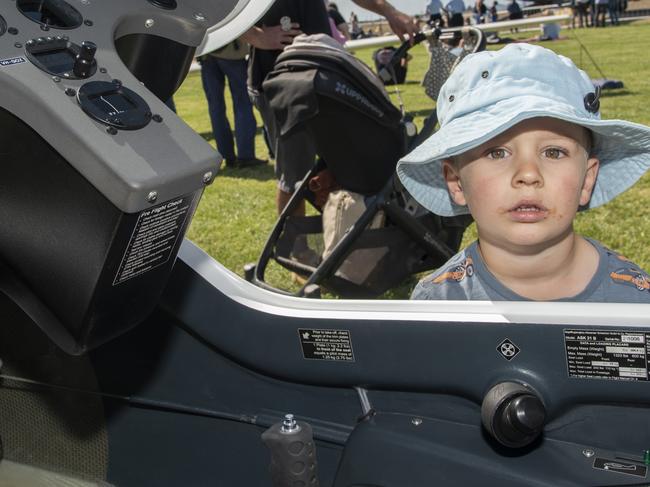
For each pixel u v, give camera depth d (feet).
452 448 4.01
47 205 3.70
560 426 3.86
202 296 4.63
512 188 4.26
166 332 4.77
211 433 4.82
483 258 4.92
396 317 4.11
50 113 3.45
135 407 4.93
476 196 4.46
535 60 4.45
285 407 4.63
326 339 4.33
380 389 4.30
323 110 8.36
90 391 4.95
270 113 11.24
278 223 10.07
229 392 4.74
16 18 3.79
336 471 4.46
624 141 4.56
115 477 5.02
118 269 3.71
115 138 3.51
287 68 8.30
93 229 3.60
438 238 9.25
